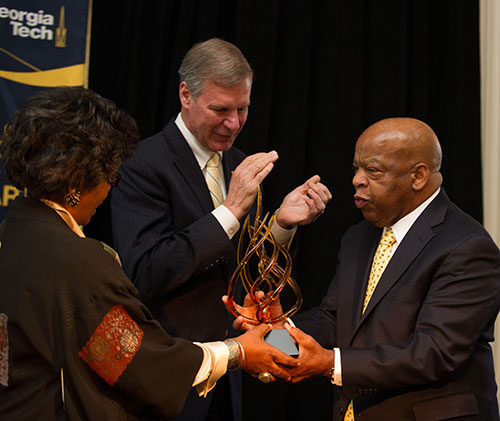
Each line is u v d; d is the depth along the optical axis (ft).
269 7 8.91
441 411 4.67
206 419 6.26
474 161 9.61
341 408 5.20
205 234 5.47
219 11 9.02
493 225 9.67
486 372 4.94
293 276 9.02
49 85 7.59
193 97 5.82
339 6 9.36
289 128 9.12
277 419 8.96
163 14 8.56
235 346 4.59
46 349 3.60
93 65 8.47
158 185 5.92
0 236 3.89
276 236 5.93
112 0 8.54
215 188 6.21
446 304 4.61
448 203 5.12
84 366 3.68
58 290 3.62
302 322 5.56
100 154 3.85
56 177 3.73
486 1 9.72
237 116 5.92
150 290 5.56
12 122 3.84
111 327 3.73
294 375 4.78
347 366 4.67
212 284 5.97
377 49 9.52
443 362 4.52
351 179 9.30
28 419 3.58
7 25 7.45
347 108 9.31
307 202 5.82
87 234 8.38
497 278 4.77
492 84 9.66
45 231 3.76
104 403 3.75
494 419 4.93
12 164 3.81
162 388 3.91
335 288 5.81
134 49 8.34
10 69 7.46
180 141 6.08
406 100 9.57
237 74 5.65
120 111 4.14
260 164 5.69
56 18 7.61
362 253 5.44
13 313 3.62
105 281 3.74
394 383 4.60
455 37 9.70
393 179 4.85
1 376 3.68
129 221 5.78
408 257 4.91
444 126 9.80
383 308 4.89
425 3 9.61
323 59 9.43
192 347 4.26
